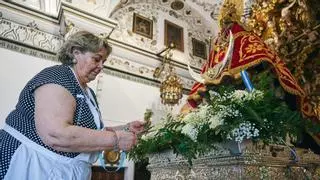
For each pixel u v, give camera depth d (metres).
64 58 1.67
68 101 1.45
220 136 2.02
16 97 5.34
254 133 1.87
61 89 1.45
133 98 6.83
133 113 6.71
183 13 8.73
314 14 4.34
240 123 1.88
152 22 8.03
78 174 1.51
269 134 1.95
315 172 2.33
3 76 5.31
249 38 3.56
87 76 1.70
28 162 1.38
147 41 7.68
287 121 2.01
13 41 5.58
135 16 7.73
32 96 1.48
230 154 2.01
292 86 3.20
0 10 5.58
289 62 4.38
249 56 3.30
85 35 1.67
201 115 2.12
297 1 4.40
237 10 4.18
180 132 2.28
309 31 4.26
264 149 2.04
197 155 2.29
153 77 7.40
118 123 6.39
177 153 2.26
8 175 1.35
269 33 4.59
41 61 5.78
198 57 8.61
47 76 1.49
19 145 1.42
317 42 4.20
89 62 1.66
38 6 6.16
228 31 3.84
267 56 3.25
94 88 6.18
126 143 1.53
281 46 4.45
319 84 4.12
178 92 6.66
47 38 5.99
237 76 3.22
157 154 2.87
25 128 1.45
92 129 1.48
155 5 8.26
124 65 6.96
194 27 8.96
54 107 1.38
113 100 6.49
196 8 8.66
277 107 2.01
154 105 7.14
